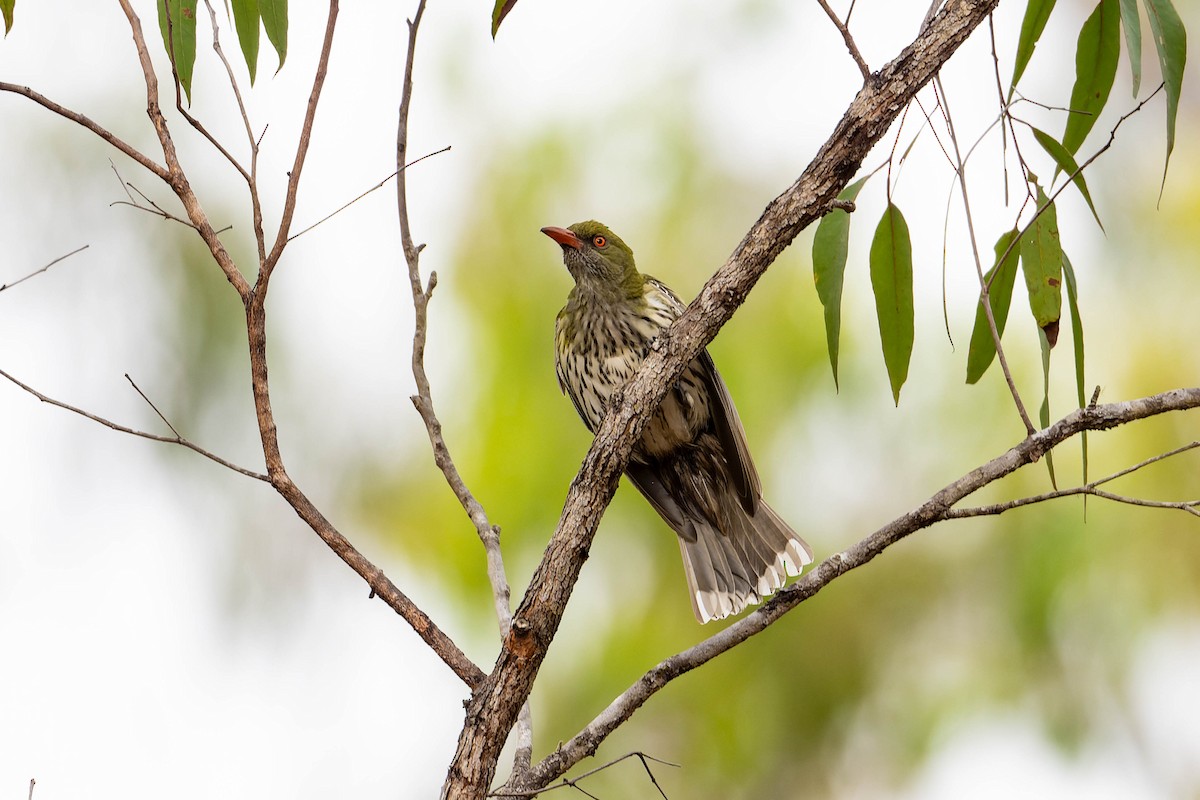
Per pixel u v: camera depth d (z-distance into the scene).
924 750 10.95
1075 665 10.90
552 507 11.16
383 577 5.41
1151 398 5.53
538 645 5.18
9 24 6.77
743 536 9.34
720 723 11.17
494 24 6.17
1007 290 6.79
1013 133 6.05
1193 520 10.76
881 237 6.57
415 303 6.53
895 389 6.79
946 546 11.18
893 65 5.46
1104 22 6.79
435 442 6.54
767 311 11.34
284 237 5.33
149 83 5.52
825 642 11.18
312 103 5.36
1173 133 6.19
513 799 5.66
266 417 5.34
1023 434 11.08
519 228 11.95
